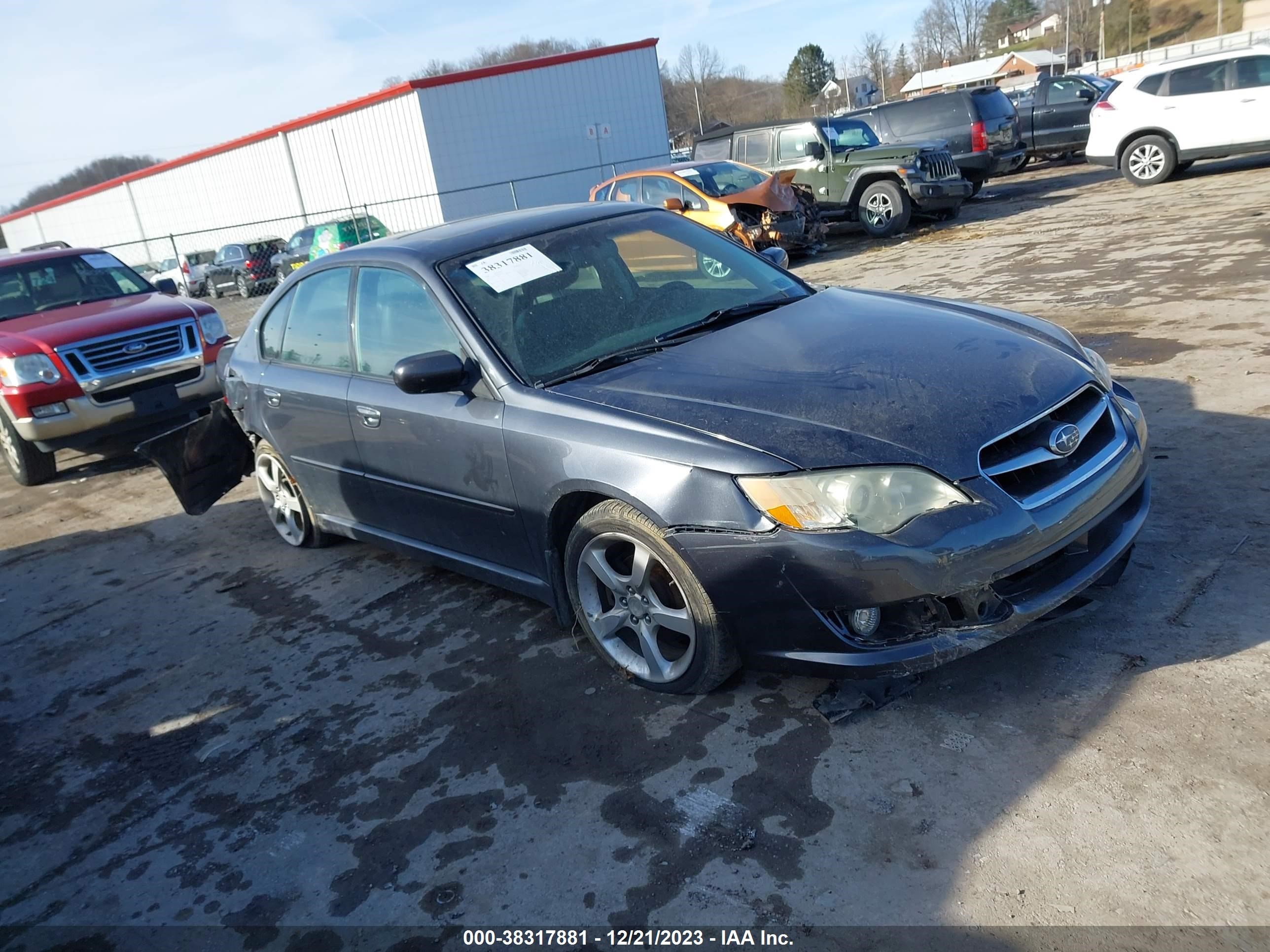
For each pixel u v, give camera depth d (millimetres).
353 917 2473
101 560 5707
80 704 3945
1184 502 3793
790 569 2652
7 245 54906
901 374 2955
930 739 2715
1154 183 13641
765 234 12078
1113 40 79812
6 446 7652
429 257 3807
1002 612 2660
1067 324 6746
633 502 2926
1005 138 16797
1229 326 5969
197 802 3109
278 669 3900
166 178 35156
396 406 3795
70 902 2748
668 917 2275
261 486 5293
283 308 4723
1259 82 12508
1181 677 2760
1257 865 2105
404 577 4594
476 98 24375
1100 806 2352
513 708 3281
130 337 7508
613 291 3760
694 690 3084
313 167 27656
